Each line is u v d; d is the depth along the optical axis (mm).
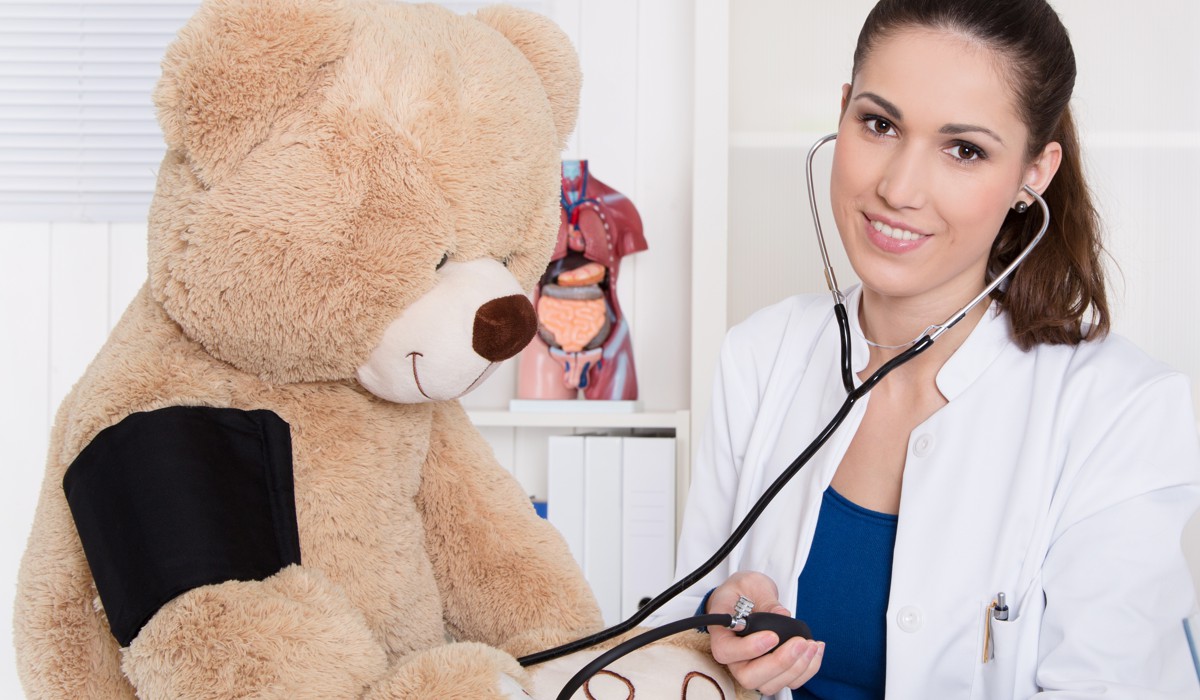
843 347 1146
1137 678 1003
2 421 2182
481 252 859
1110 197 1857
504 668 779
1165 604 1030
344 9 794
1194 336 1839
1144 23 1854
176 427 768
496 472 1030
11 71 2123
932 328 1089
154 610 711
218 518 748
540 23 974
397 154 794
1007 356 1158
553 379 1988
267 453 804
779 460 1254
